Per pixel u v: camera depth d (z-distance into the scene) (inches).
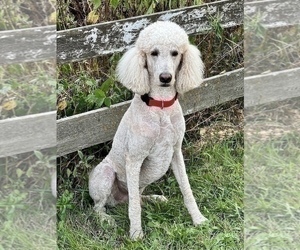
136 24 86.1
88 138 82.6
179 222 78.5
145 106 74.1
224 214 81.0
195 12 90.9
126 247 74.5
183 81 75.0
